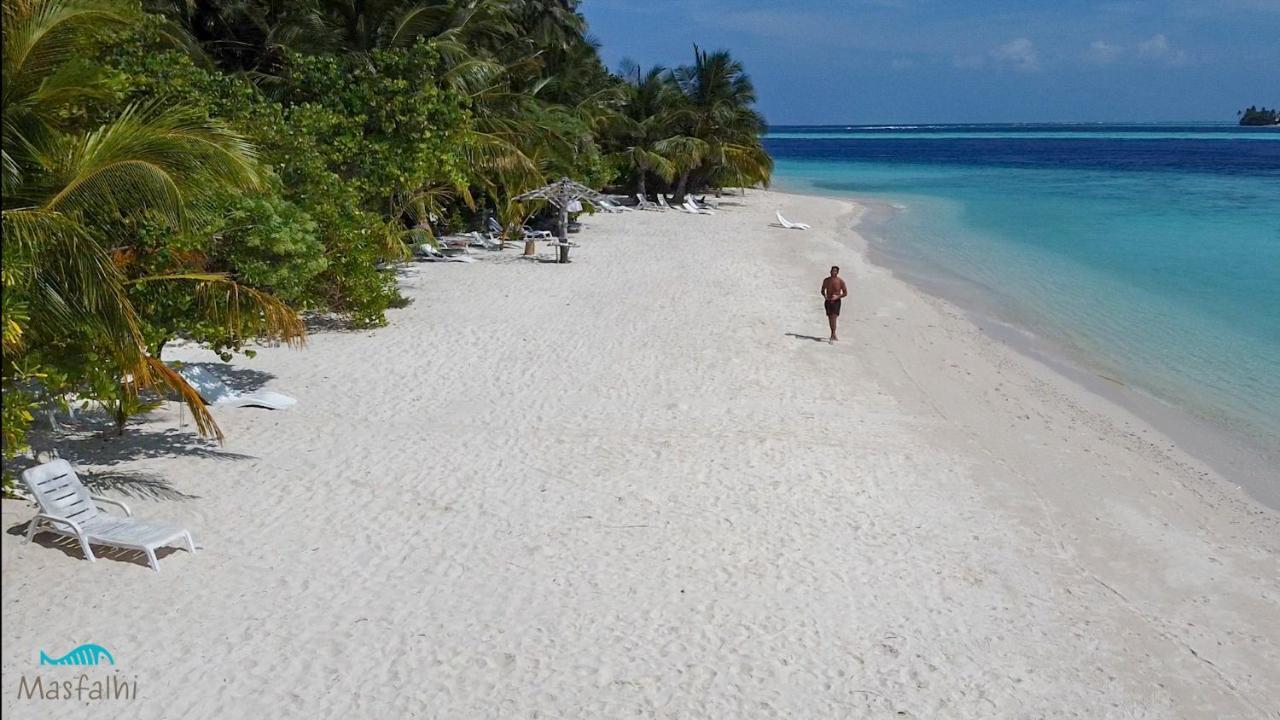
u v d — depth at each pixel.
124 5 9.79
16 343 8.30
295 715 6.68
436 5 28.75
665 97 50.97
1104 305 24.25
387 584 8.60
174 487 10.49
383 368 15.88
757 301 22.62
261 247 12.07
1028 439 13.78
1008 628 8.38
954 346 19.36
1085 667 7.86
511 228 31.98
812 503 10.84
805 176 82.12
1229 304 24.41
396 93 21.86
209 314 11.09
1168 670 7.90
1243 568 9.94
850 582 9.03
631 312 20.86
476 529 9.83
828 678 7.46
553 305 21.39
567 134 37.19
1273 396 16.64
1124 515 11.15
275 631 7.72
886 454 12.62
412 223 29.55
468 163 26.67
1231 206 51.25
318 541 9.38
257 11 28.95
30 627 7.56
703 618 8.25
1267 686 7.75
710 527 10.09
